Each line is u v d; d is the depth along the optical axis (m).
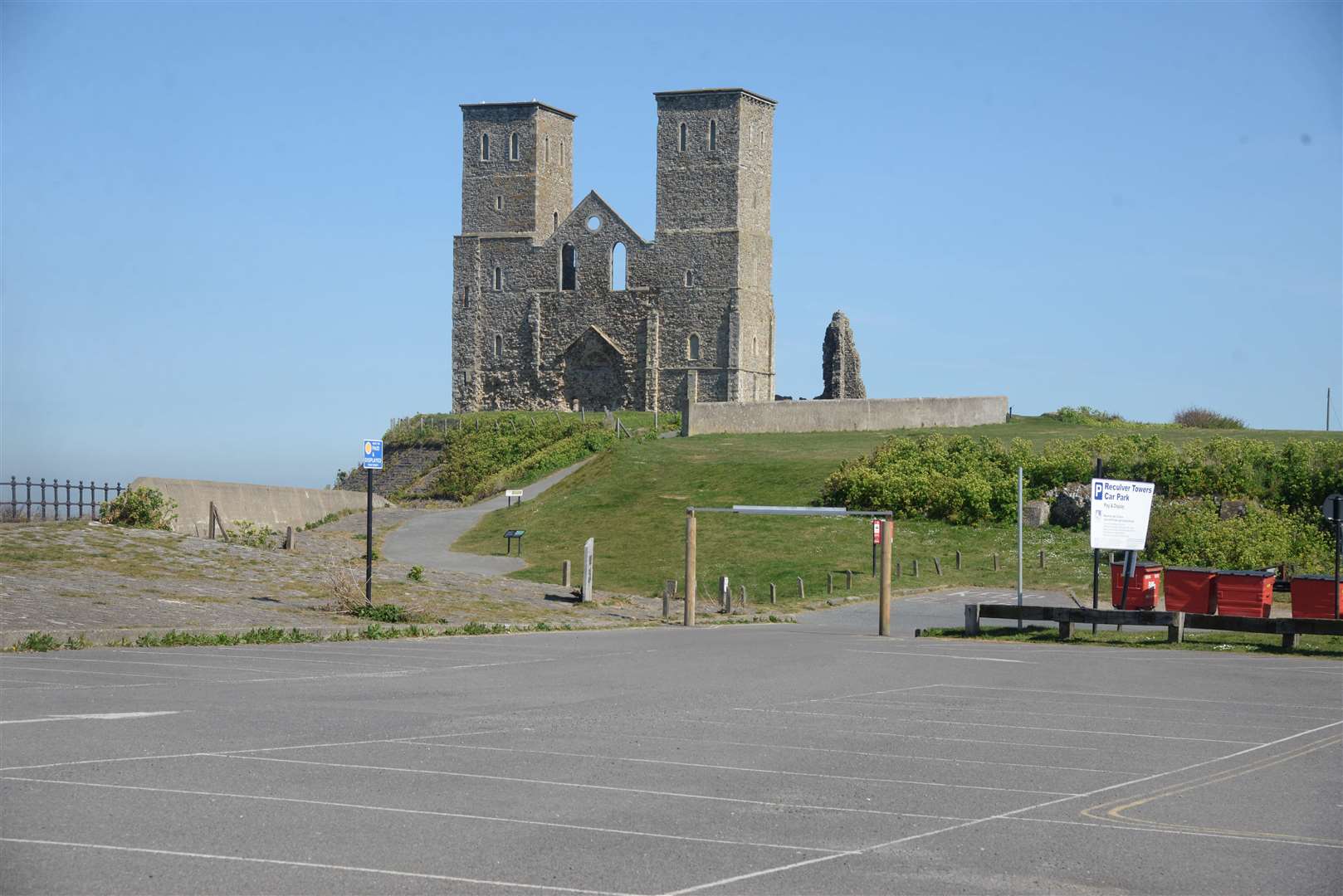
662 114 106.75
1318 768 12.16
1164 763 12.34
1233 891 8.13
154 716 13.45
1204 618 27.27
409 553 56.12
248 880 7.82
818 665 21.92
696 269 106.12
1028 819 9.94
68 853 8.26
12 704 14.03
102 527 34.84
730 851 8.81
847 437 78.06
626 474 68.12
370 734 12.88
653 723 14.36
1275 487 51.94
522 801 10.12
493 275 112.56
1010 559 50.22
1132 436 61.41
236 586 29.56
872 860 8.66
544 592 39.06
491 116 112.75
